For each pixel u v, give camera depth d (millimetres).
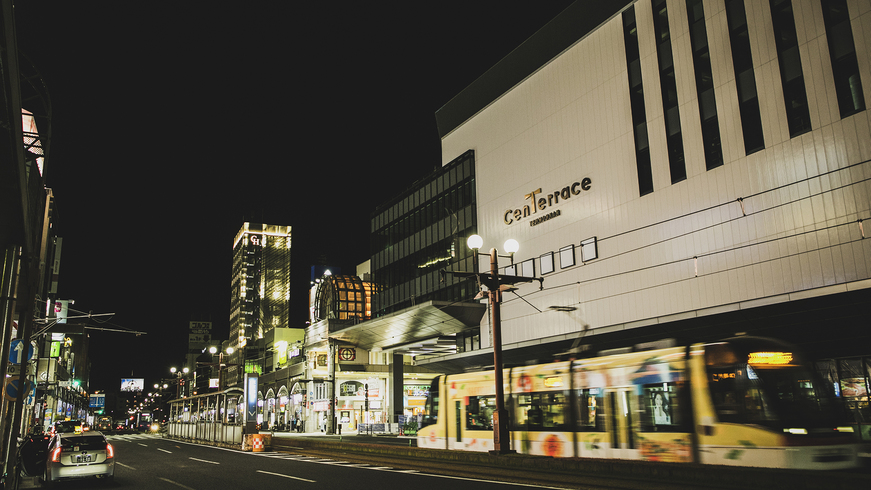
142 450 32062
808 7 24328
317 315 73688
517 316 39219
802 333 22094
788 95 24734
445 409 21859
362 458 22141
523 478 14812
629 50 32719
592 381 16172
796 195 23766
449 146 48719
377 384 62375
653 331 26859
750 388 12531
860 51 22359
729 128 26875
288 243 174375
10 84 9727
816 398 12414
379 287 57031
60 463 15781
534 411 18000
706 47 28609
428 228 49875
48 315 60938
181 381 79812
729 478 11211
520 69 40219
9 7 8234
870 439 20547
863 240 21375
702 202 27625
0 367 16234
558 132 36875
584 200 34469
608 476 13266
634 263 30781
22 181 13508
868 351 21766
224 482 15438
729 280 25906
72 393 107500
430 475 16234
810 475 10133
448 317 42688
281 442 29625
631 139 31875
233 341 170375
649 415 14391
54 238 67500
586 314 33406
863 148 21828
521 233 39344
